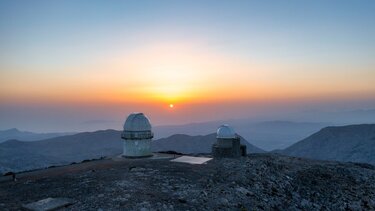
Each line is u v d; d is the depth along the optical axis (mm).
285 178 27391
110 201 17000
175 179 22891
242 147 36969
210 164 30109
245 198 20578
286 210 20406
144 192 19000
